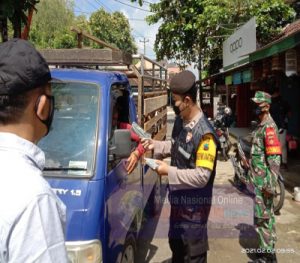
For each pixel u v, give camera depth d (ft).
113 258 9.25
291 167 29.07
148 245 15.80
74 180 8.83
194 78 9.23
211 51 58.08
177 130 9.98
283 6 42.52
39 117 4.00
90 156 9.27
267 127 13.32
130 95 13.64
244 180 19.15
